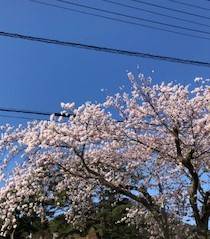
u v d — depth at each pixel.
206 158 15.82
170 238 16.41
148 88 15.16
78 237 29.02
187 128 15.02
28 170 15.24
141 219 17.92
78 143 14.70
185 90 15.04
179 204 16.70
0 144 15.14
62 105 14.88
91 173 15.15
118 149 15.99
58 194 16.00
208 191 14.77
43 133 14.62
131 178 15.88
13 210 15.17
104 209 19.22
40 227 31.06
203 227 14.53
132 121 15.23
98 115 15.00
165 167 16.36
